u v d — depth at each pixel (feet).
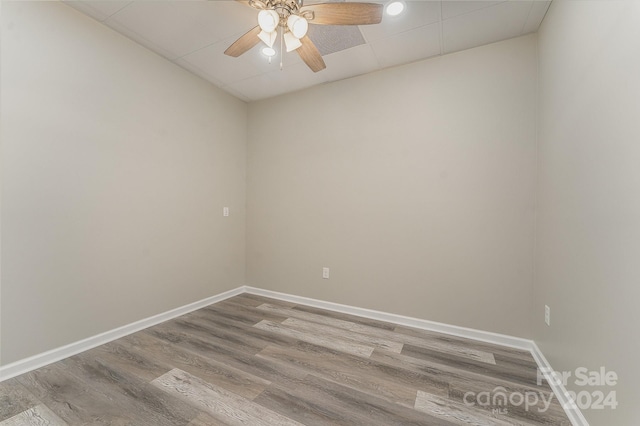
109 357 6.68
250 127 12.24
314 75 9.77
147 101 8.36
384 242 9.25
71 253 6.72
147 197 8.41
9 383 5.59
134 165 8.05
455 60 8.23
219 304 10.65
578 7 4.89
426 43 7.82
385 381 5.90
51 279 6.39
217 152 10.87
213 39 7.90
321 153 10.43
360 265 9.67
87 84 6.96
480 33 7.36
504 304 7.64
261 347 7.32
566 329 5.20
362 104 9.64
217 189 10.91
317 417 4.82
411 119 8.82
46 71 6.24
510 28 7.15
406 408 5.08
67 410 4.89
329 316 9.57
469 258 8.05
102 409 4.92
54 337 6.45
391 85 9.14
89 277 7.07
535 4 6.28
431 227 8.53
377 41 7.75
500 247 7.68
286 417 4.80
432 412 4.99
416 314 8.75
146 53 8.32
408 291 8.87
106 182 7.39
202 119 10.19
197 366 6.36
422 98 8.66
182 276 9.56
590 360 4.31
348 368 6.39
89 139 7.02
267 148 11.76
